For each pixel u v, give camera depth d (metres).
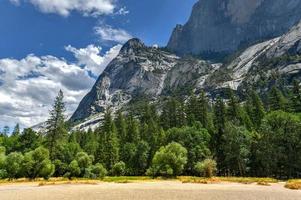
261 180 78.00
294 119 105.69
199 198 36.75
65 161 106.06
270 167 98.94
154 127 143.12
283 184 66.00
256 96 140.62
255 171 104.00
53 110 112.06
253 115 138.25
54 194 41.62
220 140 117.06
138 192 44.28
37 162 84.75
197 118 146.75
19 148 123.06
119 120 162.88
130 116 174.38
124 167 118.06
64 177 93.50
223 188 52.44
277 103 140.75
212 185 61.00
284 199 36.31
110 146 125.06
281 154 98.06
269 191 46.66
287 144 99.50
